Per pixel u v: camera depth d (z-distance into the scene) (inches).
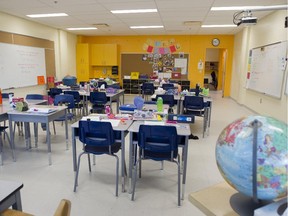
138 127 94.7
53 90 221.5
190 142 160.4
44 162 123.6
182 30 336.8
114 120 104.9
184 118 102.6
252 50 266.5
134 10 216.2
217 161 36.3
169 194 94.9
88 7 205.2
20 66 247.1
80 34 386.3
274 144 30.4
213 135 177.0
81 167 118.5
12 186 46.8
